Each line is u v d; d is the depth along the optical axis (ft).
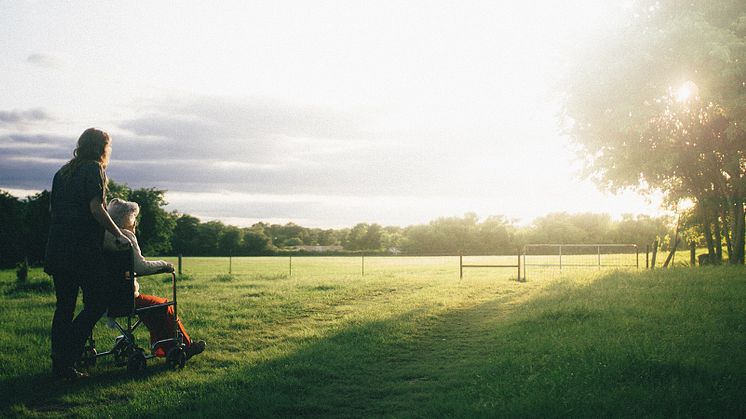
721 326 29.63
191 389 20.52
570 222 379.35
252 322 36.17
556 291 52.80
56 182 21.62
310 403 19.07
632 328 30.14
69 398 19.31
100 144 22.11
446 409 17.46
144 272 23.35
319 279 74.38
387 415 17.63
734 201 77.87
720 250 83.82
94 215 20.88
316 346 28.71
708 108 69.36
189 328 33.76
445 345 30.07
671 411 16.51
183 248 397.80
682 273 56.44
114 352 24.03
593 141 78.59
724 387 18.21
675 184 88.33
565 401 17.12
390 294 54.49
